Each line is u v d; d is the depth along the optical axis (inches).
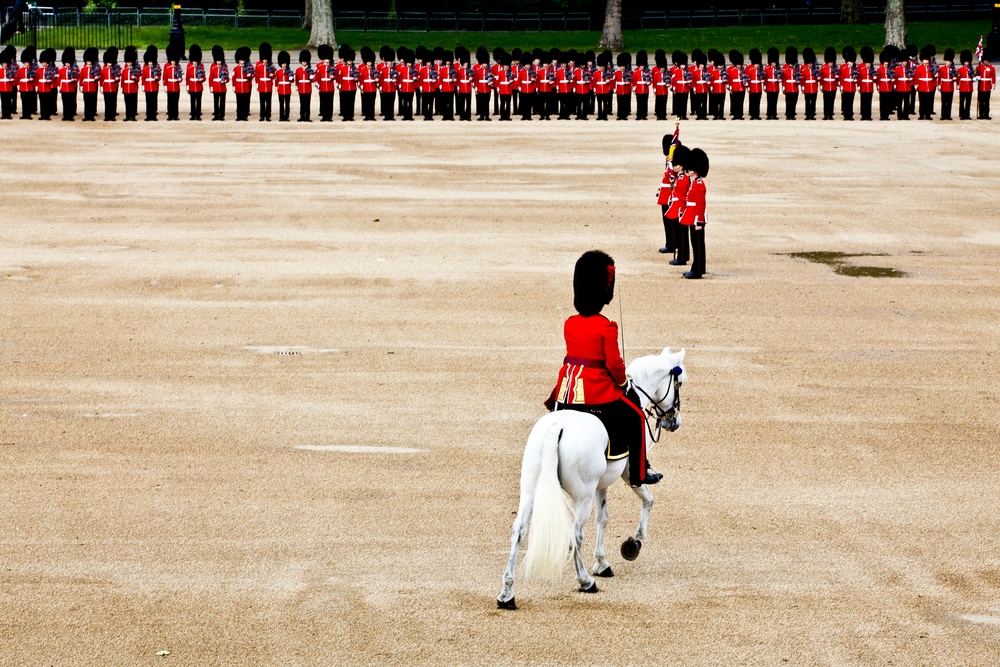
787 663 1240.8
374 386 2175.2
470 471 1777.8
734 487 1723.7
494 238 3447.3
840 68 6181.1
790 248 3390.7
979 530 1583.4
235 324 2578.7
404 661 1237.1
